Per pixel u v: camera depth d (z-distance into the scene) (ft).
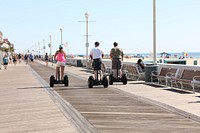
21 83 75.72
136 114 35.99
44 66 187.73
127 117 34.35
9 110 39.75
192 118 33.68
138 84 68.28
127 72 85.10
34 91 58.85
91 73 111.86
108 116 34.96
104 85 62.90
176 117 34.30
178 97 47.91
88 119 33.45
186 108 38.37
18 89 62.69
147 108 39.78
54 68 158.61
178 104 41.34
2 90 61.67
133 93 53.36
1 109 40.52
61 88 63.21
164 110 38.42
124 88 60.95
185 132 27.86
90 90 59.16
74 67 165.99
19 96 52.39
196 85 54.65
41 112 37.86
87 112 37.35
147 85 66.03
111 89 60.44
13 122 32.89
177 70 61.36
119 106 41.34
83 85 68.74
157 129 29.01
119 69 68.13
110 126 30.27
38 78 91.35
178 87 61.41
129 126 30.27
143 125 30.63
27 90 60.70
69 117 34.58
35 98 49.60
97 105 42.24
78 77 92.22
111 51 68.03
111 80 67.82
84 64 166.50
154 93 52.95
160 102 43.11
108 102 44.68
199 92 53.88
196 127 29.71
